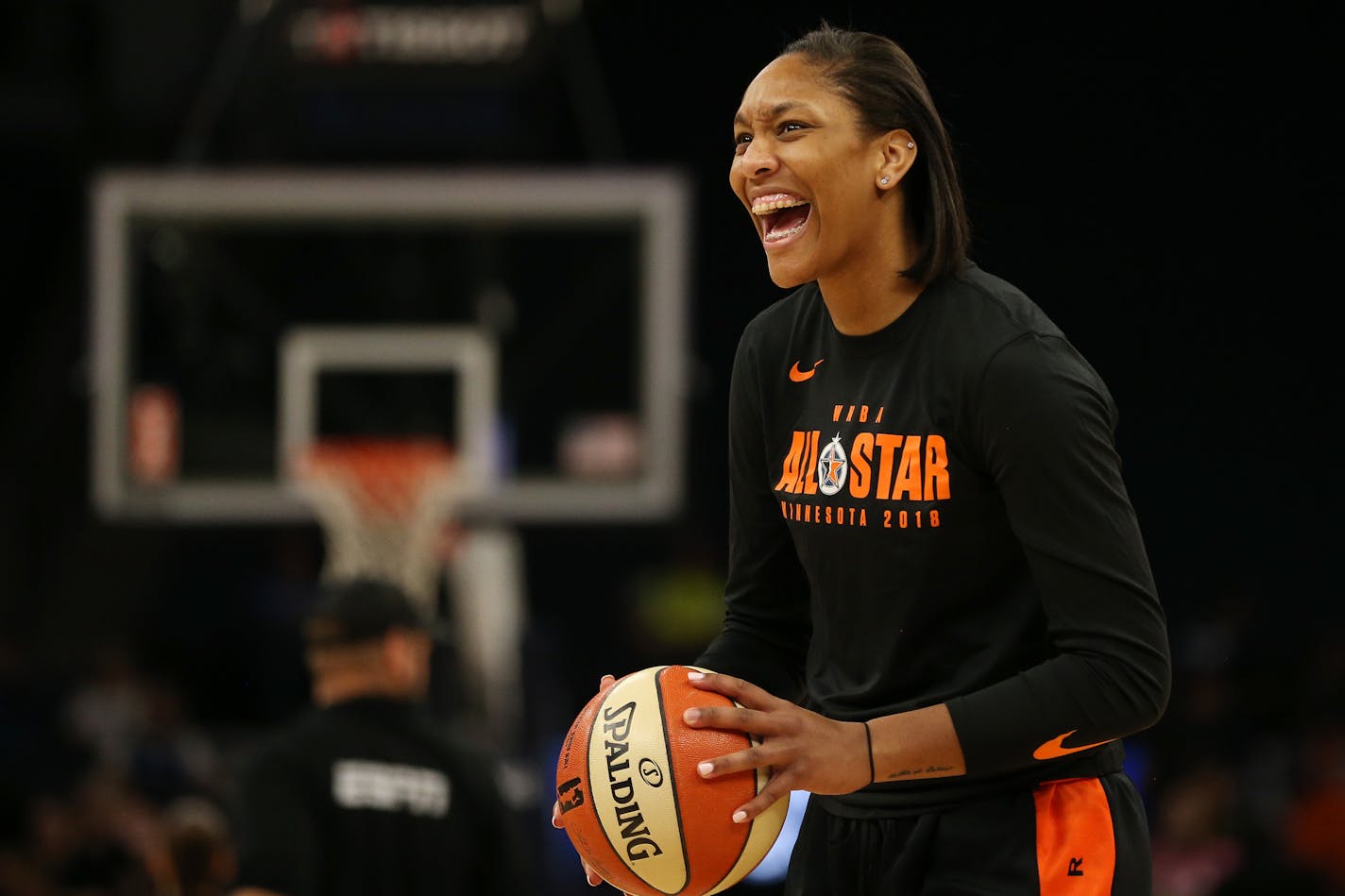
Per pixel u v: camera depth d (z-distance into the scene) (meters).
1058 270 42.53
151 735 29.95
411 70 31.05
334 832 12.17
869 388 7.81
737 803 7.46
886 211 7.70
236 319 33.53
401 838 12.37
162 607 45.38
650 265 30.52
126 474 30.47
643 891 7.75
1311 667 31.53
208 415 32.41
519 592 32.81
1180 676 31.91
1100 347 42.50
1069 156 42.59
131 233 30.41
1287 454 41.62
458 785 12.73
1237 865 22.19
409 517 30.83
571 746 7.84
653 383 30.61
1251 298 42.06
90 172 44.00
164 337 32.31
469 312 35.03
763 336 8.52
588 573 45.62
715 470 44.50
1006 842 7.58
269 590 31.08
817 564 7.99
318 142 32.66
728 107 45.44
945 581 7.62
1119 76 42.66
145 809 25.75
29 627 44.25
